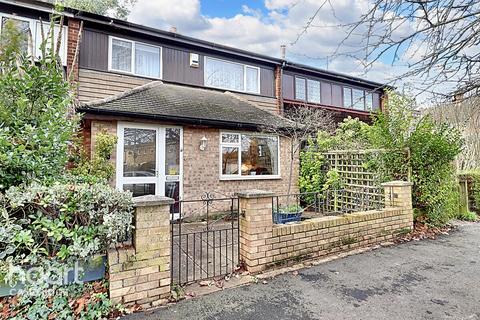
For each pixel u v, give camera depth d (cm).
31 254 272
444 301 305
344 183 782
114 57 813
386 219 532
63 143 394
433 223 626
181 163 748
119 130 673
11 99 385
